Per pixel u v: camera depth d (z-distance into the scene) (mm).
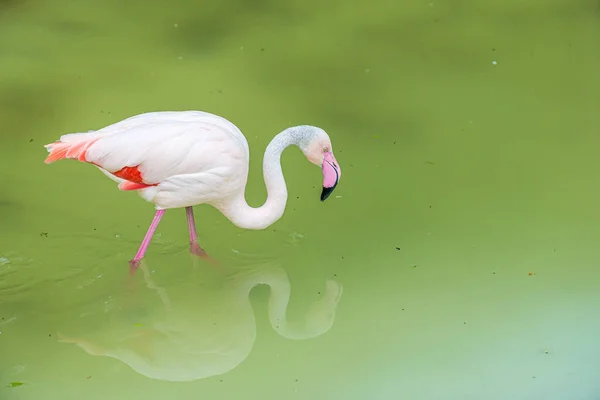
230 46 13750
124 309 8297
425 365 7688
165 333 8055
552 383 7430
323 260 9211
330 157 8938
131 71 12703
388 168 10891
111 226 9484
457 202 10289
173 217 9836
